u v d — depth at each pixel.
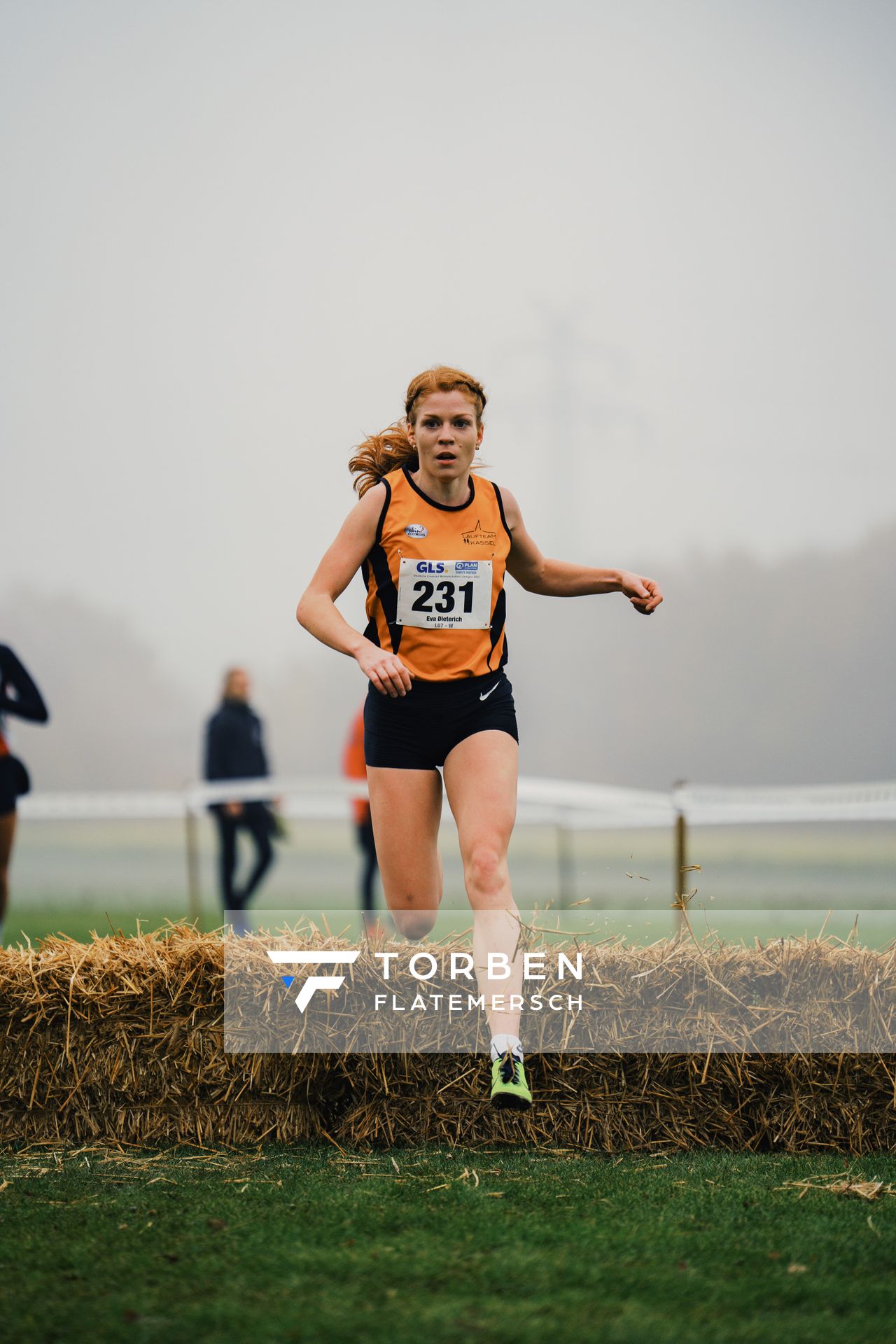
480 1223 10.55
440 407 13.71
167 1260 9.61
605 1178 12.17
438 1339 8.09
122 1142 13.87
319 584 14.06
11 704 23.28
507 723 14.30
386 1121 13.81
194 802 35.66
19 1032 14.05
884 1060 13.60
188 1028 13.86
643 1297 8.83
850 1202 11.22
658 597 15.63
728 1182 12.02
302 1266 9.48
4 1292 8.95
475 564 14.15
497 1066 12.45
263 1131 13.89
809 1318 8.45
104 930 30.33
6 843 23.31
